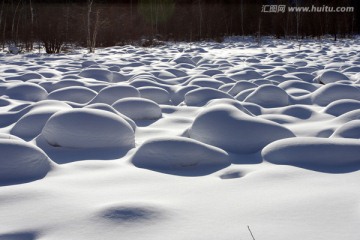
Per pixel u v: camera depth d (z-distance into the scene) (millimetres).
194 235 1479
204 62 9031
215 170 2283
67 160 2521
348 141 2363
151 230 1524
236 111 2875
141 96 4641
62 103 3684
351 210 1625
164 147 2361
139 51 11992
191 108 4203
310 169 2180
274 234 1464
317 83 5949
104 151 2670
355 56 9656
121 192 1899
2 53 11375
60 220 1616
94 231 1530
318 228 1497
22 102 4660
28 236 1529
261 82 5430
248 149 2643
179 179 2096
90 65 8469
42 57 10414
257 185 1959
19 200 1801
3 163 2137
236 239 1440
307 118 3707
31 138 3055
